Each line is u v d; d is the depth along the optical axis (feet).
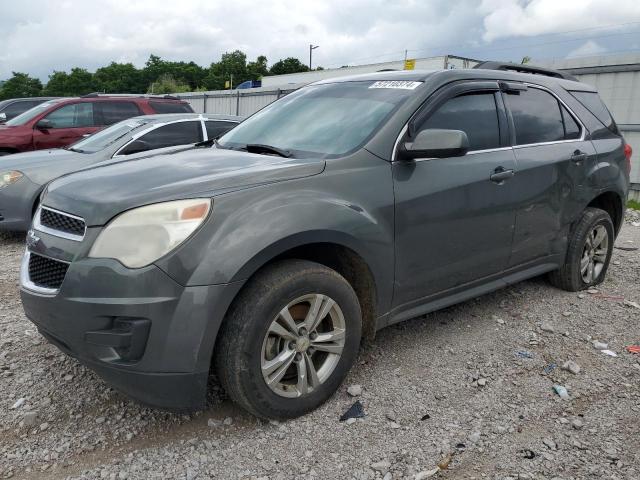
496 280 13.62
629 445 9.21
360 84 13.08
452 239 11.88
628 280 17.92
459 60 74.79
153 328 8.34
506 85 13.82
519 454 8.95
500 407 10.30
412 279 11.35
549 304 15.35
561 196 14.66
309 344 9.75
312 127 12.05
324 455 8.89
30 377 11.21
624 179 16.92
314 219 9.45
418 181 11.16
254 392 9.11
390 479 8.35
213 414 9.98
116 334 8.41
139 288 8.26
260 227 8.91
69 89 338.75
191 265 8.41
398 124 11.23
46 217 9.75
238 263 8.62
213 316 8.55
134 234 8.47
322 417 9.89
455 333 13.39
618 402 10.55
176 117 26.07
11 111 49.93
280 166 9.99
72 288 8.57
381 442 9.23
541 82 15.23
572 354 12.51
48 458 8.79
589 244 16.29
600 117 16.81
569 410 10.23
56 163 22.26
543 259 14.89
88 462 8.72
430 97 11.91
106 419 9.82
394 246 10.78
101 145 24.16
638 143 40.78
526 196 13.46
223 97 85.66
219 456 8.85
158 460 8.75
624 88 41.29
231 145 12.79
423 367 11.72
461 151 10.57
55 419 9.83
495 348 12.66
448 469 8.58
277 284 9.05
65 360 11.92
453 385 11.03
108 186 9.53
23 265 9.98
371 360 11.97
